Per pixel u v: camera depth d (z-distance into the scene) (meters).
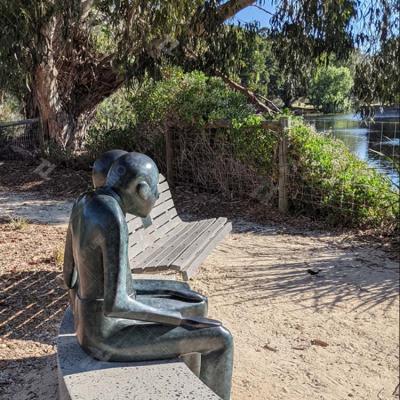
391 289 4.61
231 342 2.29
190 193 8.72
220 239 4.54
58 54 12.51
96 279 2.13
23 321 3.73
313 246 5.98
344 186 6.80
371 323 3.96
